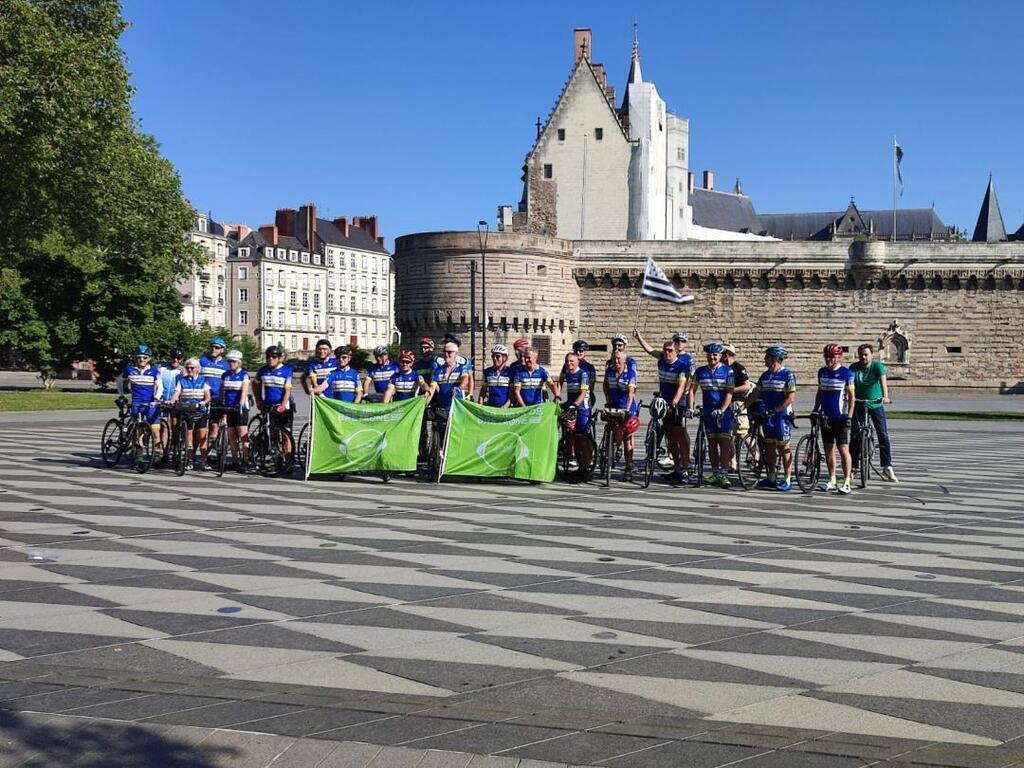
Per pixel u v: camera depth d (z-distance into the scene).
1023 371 81.25
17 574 11.59
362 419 21.02
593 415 21.25
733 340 82.19
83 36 49.31
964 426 42.69
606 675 8.16
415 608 10.25
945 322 81.62
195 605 10.27
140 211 60.22
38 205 48.41
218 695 7.56
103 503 17.36
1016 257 80.00
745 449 25.80
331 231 150.12
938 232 139.50
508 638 9.20
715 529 15.39
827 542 14.33
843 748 6.62
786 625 9.73
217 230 135.88
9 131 43.41
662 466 23.08
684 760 6.40
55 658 8.43
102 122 48.94
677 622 9.81
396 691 7.73
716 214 135.38
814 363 82.12
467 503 17.95
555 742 6.68
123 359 68.50
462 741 6.68
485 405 21.34
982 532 15.31
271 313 134.38
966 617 10.08
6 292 68.88
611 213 92.00
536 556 13.03
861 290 81.81
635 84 100.19
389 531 14.85
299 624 9.60
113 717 7.06
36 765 6.27
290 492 19.17
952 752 6.57
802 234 145.00
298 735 6.76
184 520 15.62
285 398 21.70
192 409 21.58
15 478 20.80
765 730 6.96
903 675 8.21
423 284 76.75
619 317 81.69
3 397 53.38
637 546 13.85
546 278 77.44
